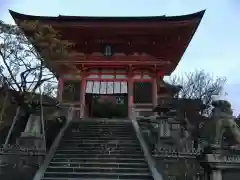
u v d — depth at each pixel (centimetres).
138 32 3541
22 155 1841
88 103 3872
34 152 1853
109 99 4328
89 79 3553
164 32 3544
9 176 1728
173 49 3822
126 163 1819
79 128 2491
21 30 2283
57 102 2659
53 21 3416
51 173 1691
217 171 1286
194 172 1702
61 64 3106
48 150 1961
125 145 2111
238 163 1291
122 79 3550
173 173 1712
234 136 1375
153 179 1608
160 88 3769
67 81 3500
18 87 2225
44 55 2341
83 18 3450
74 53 3603
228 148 1342
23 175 1734
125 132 2392
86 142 2175
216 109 1441
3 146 1906
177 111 2614
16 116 2197
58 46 2578
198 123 2478
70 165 1816
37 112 2156
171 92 3825
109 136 2284
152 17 3444
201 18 3372
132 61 3447
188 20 3375
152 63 3456
